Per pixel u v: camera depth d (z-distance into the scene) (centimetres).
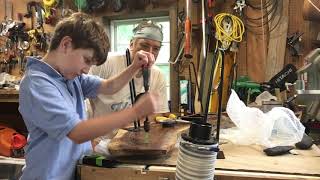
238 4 261
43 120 77
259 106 170
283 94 221
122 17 305
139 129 120
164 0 283
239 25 238
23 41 339
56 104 77
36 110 78
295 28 256
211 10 259
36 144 87
